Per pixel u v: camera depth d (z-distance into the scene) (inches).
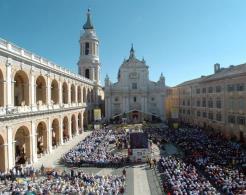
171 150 2063.2
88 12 4089.6
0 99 1466.5
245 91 2086.6
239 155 1628.9
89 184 1234.0
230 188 1162.6
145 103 3988.7
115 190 1181.1
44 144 1996.8
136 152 1756.9
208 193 1093.1
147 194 1240.2
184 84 3816.4
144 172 1569.9
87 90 3567.9
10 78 1530.5
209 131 2679.6
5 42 1478.8
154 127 3216.0
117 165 1690.5
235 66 2662.4
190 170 1413.6
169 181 1277.1
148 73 4023.1
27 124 1695.4
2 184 1216.8
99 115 3302.2
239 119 2197.3
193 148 1879.9
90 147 2017.7
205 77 3184.1
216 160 1551.4
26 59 1691.7
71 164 1688.0
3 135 1427.2
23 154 1790.1
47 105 2016.5
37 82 2074.3
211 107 2802.7
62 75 2428.6
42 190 1116.5
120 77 4020.7
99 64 4163.4
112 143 2346.2
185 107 3732.8
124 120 3777.1
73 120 2854.3
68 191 1125.7
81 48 4094.5
